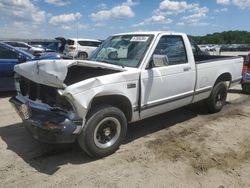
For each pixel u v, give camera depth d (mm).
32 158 4477
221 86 6762
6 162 4336
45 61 4320
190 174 4078
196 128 5914
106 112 4316
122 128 4625
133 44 5258
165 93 5262
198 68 5957
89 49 22016
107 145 4488
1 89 8312
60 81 3951
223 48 44938
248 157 4633
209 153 4742
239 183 3883
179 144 5078
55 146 4895
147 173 4082
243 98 8758
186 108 7281
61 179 3896
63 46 22500
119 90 4438
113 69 4684
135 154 4648
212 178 3988
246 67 9078
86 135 4211
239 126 6070
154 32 5301
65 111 4039
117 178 3941
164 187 3752
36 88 4520
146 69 4879
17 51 8539
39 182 3818
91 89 4078
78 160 4426
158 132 5660
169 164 4348
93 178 3932
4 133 5480
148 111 5023
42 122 4004
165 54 5285
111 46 5594
